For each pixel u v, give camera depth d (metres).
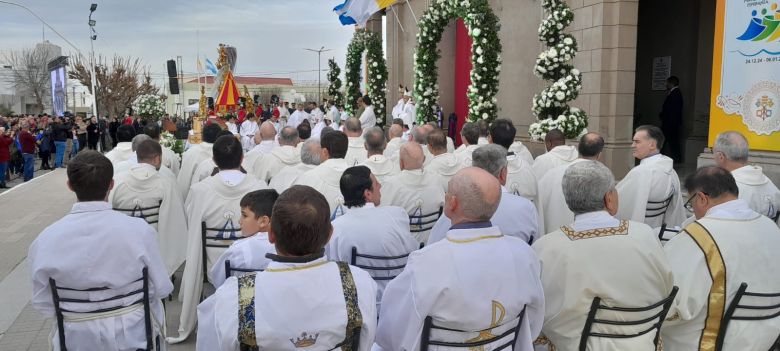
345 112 18.78
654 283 2.70
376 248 3.51
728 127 7.74
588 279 2.67
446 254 2.41
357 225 3.53
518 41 12.88
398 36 18.86
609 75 10.26
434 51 12.95
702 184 3.17
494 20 10.51
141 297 3.00
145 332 3.00
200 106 14.14
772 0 7.13
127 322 2.93
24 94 47.81
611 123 10.26
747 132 7.52
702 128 12.56
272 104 26.12
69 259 2.79
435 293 2.37
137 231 2.96
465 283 2.37
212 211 4.47
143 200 4.96
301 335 2.13
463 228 2.47
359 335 2.30
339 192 4.74
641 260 2.67
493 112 10.55
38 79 47.78
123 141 7.61
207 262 4.55
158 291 3.06
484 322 2.40
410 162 4.66
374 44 17.38
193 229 4.50
